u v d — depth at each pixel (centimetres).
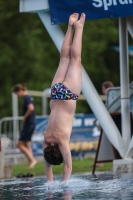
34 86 5703
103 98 4144
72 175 2173
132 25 2319
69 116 1795
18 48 5644
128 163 2197
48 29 2261
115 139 2230
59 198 1502
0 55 5597
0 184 1978
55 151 1730
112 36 6056
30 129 2933
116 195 1505
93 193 1569
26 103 2959
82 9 2162
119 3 2119
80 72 1859
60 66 1873
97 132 3662
